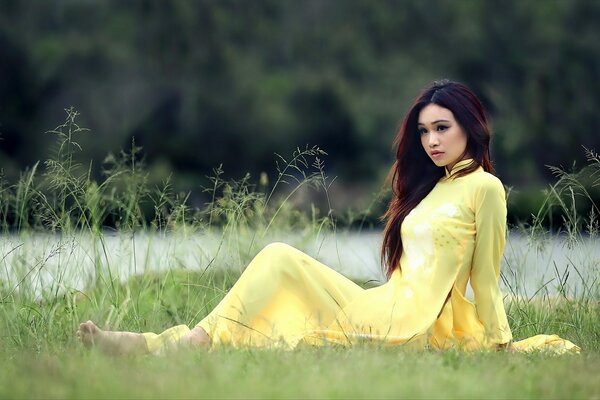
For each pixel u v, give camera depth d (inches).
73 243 413.1
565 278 418.0
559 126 1775.3
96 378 270.5
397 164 359.3
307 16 1868.8
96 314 378.3
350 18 1870.1
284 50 1839.3
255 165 1750.7
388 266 356.8
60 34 1747.0
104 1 1764.3
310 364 287.7
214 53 1772.9
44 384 269.1
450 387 264.7
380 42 1861.5
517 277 439.2
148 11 1769.2
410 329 334.3
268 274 336.2
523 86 1807.3
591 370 293.3
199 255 453.4
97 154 1632.6
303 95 1753.2
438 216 343.3
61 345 335.6
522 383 273.3
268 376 274.2
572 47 1800.0
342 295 344.5
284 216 512.1
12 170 1583.4
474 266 341.1
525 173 1702.8
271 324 332.5
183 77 1744.6
